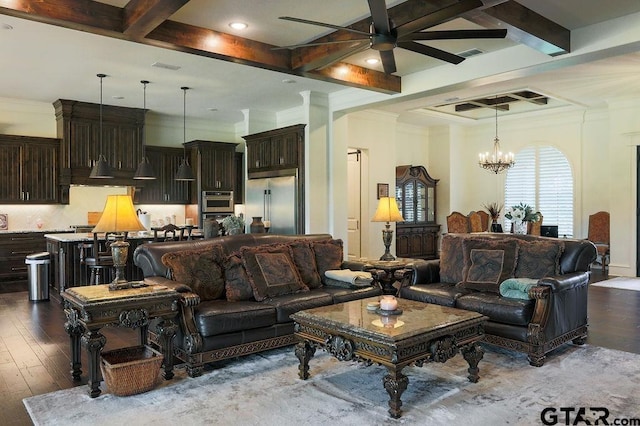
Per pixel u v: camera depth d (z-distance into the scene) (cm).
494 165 934
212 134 973
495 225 923
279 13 431
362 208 890
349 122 846
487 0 329
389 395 287
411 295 450
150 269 404
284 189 759
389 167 917
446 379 332
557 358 378
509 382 326
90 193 834
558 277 389
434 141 1087
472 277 445
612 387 316
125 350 333
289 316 374
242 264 417
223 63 569
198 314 348
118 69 591
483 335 327
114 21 405
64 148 761
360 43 411
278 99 766
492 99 898
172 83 661
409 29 344
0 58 543
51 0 376
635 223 810
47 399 301
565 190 946
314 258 483
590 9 423
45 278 627
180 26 448
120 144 811
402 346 271
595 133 905
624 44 438
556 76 676
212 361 347
